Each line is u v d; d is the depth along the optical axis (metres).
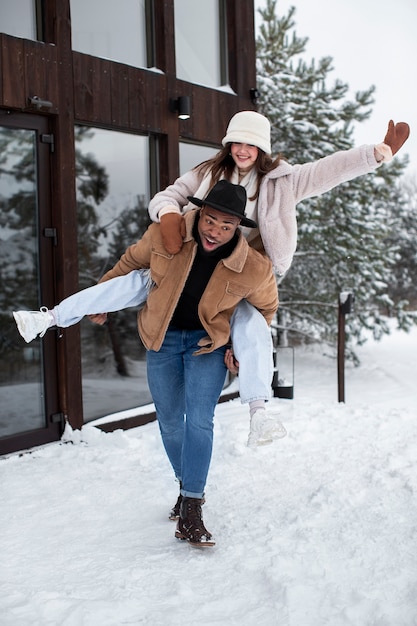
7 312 4.93
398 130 3.05
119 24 5.88
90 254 5.61
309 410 6.18
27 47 4.85
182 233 3.10
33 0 5.14
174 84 6.12
